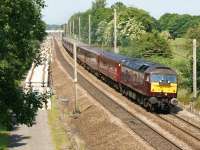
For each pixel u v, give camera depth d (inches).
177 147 1263.5
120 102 2076.8
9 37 1013.8
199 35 2436.0
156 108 1877.5
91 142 1435.8
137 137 1371.8
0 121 1069.1
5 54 1007.0
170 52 2960.1
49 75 3233.3
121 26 4288.9
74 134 1560.0
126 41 3996.1
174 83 1825.8
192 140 1355.8
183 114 1808.6
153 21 4722.0
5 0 1002.7
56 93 2534.5
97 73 3139.8
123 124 1553.9
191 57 2170.3
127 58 2357.3
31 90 1125.7
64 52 5629.9
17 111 1077.1
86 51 3622.0
